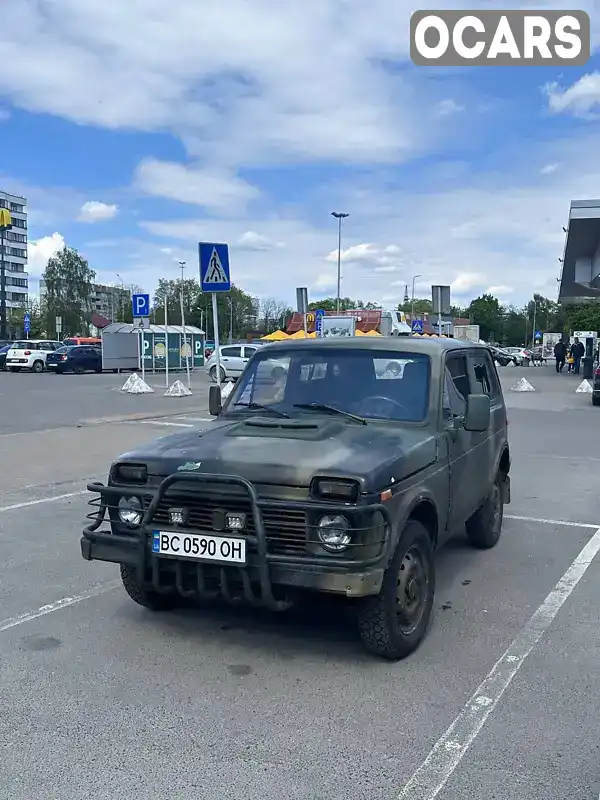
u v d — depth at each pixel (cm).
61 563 652
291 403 546
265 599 412
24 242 15312
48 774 330
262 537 409
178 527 435
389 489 425
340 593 399
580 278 3619
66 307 11119
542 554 692
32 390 2719
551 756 346
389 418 521
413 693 408
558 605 552
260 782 325
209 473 430
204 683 420
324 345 569
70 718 380
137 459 460
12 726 373
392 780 326
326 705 394
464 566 652
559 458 1258
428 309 12862
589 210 2756
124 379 3541
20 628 502
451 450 539
